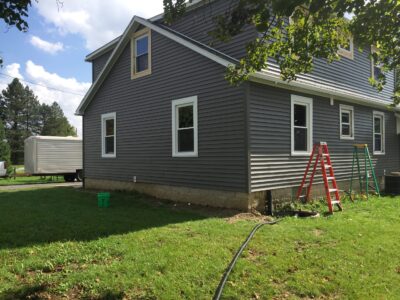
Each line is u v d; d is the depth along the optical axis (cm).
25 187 1627
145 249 514
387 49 501
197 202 951
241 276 426
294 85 922
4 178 2358
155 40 1099
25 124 6856
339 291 400
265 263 468
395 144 1509
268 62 888
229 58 845
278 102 921
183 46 994
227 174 872
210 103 915
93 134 1411
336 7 370
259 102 863
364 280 426
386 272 454
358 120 1270
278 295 386
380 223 713
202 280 409
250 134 834
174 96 1026
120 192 1230
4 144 3416
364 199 1069
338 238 591
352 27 462
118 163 1266
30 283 402
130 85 1205
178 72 1012
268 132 886
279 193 912
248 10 386
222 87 882
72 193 1254
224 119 878
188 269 438
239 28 404
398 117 1511
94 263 466
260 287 400
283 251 516
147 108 1131
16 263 459
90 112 1430
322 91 1027
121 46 1217
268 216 795
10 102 6638
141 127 1156
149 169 1123
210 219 740
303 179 945
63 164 2145
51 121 7100
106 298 370
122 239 568
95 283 398
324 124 1095
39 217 765
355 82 1270
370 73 1360
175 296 372
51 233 612
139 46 1183
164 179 1062
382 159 1404
